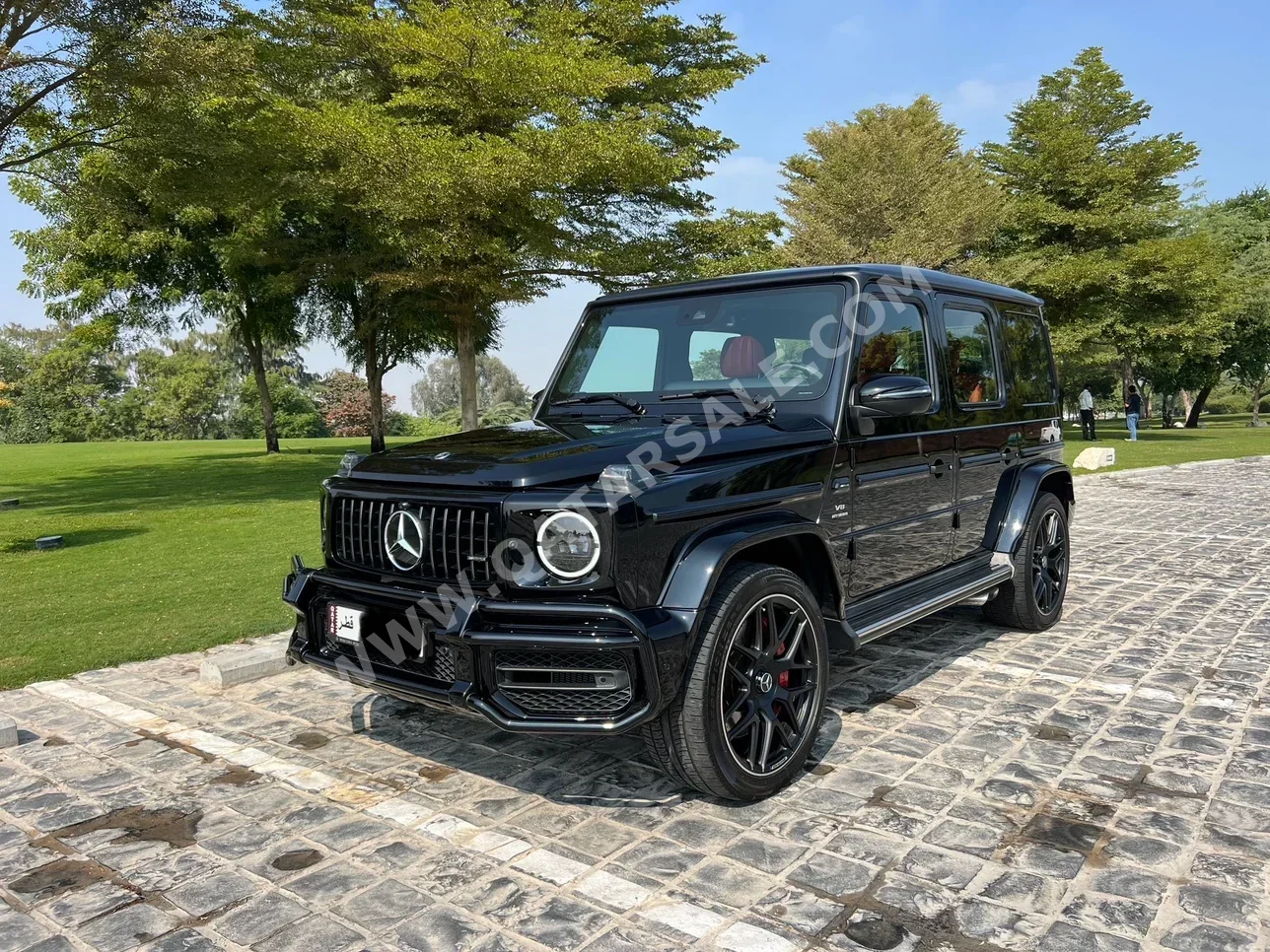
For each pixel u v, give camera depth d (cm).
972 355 465
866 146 2822
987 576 454
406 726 390
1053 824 286
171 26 1173
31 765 352
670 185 1683
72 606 624
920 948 220
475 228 1488
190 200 1440
